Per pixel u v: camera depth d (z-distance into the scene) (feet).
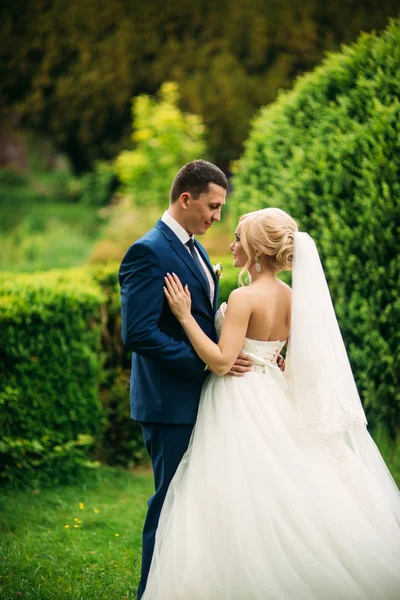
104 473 16.57
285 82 50.24
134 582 10.83
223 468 9.21
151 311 9.51
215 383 9.91
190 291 9.90
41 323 15.69
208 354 9.57
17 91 58.90
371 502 9.49
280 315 10.16
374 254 14.57
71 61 56.39
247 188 18.48
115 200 56.29
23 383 15.47
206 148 50.37
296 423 9.73
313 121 16.31
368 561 8.86
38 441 15.69
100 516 13.67
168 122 41.42
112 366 18.21
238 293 9.84
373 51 15.20
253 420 9.55
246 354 9.95
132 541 12.41
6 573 11.14
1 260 45.78
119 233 38.78
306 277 9.86
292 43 49.78
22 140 69.26
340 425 9.51
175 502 9.34
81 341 16.39
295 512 8.89
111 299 18.10
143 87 54.90
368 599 8.65
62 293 16.02
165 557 9.02
